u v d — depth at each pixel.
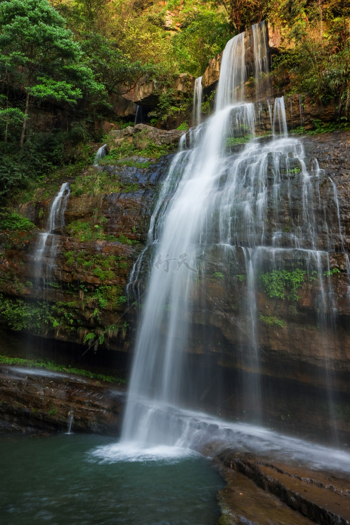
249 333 8.99
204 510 5.87
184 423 9.05
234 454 7.53
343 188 8.77
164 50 24.56
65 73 20.19
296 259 8.50
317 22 14.30
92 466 7.65
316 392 8.63
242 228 9.87
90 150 19.81
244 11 19.38
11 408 10.55
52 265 12.66
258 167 10.47
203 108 19.09
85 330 12.02
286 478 6.38
